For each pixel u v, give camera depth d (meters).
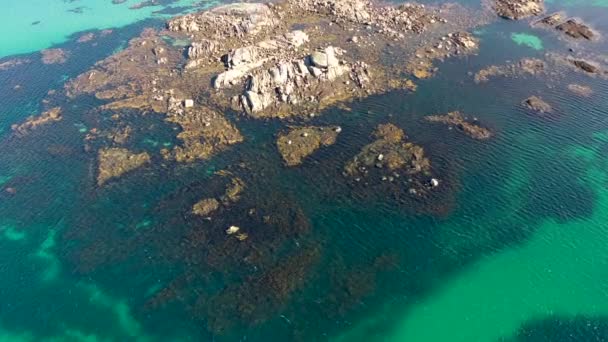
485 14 131.75
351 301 62.97
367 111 96.00
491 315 61.84
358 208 75.19
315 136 89.69
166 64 116.06
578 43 116.31
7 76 120.50
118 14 152.50
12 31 146.25
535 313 61.81
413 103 97.69
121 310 64.12
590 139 87.44
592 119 92.19
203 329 60.59
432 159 83.12
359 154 84.94
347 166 82.69
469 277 65.81
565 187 78.06
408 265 67.12
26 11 161.50
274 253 68.62
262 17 128.12
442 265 67.19
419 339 59.28
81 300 66.12
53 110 104.62
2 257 73.19
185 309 63.00
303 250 68.88
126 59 120.19
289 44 115.50
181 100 101.94
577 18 127.88
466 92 100.44
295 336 59.31
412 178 79.81
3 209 81.44
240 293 63.91
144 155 88.62
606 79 103.19
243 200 77.50
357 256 68.06
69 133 97.38
